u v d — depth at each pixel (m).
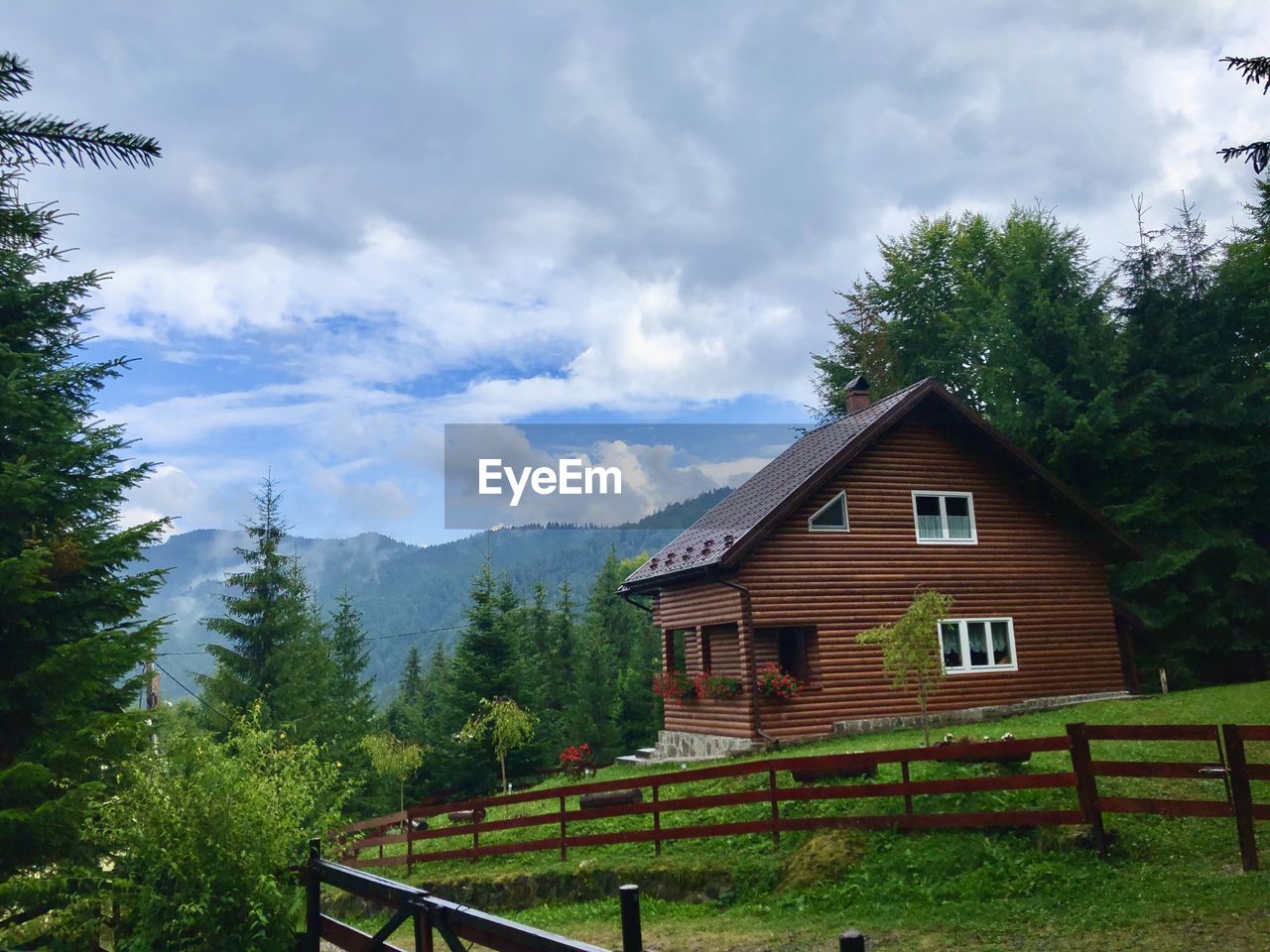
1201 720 17.58
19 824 8.02
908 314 43.81
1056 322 30.70
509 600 39.09
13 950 8.38
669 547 26.44
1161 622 27.83
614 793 15.94
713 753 22.48
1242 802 9.30
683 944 10.26
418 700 60.62
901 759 11.99
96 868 8.34
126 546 9.71
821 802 13.81
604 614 62.59
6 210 5.18
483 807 17.45
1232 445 28.58
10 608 8.82
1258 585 27.91
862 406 27.19
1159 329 29.97
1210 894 8.76
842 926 10.00
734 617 22.11
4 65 4.38
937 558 23.61
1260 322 29.23
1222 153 8.09
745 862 12.51
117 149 4.33
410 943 13.03
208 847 8.03
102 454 10.21
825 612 22.27
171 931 7.80
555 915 12.81
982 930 9.09
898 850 11.61
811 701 21.73
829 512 23.09
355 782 9.55
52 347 11.08
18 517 8.88
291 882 8.37
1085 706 22.28
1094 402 28.88
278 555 30.17
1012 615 24.09
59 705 8.82
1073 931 8.58
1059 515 25.30
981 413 39.31
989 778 11.21
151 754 8.77
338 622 45.53
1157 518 28.17
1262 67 7.37
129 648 9.09
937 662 18.25
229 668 29.19
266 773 8.90
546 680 50.88
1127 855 10.39
